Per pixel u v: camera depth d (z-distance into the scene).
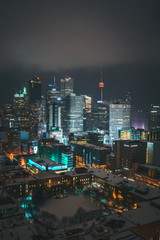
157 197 199.00
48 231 146.38
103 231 125.94
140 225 139.38
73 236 125.06
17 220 146.00
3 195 193.62
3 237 123.75
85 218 182.75
